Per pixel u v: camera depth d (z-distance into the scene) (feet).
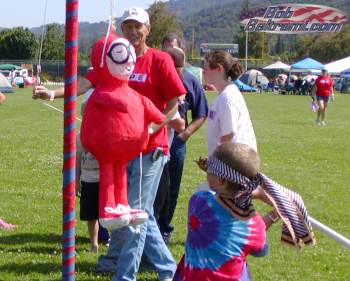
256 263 22.15
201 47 255.91
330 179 39.63
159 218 23.16
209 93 159.12
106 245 23.49
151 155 17.88
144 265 20.63
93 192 21.72
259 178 12.32
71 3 11.43
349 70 201.36
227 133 18.06
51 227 26.09
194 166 42.93
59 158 45.44
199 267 12.47
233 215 12.29
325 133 69.67
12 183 35.55
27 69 216.13
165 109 18.42
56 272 20.44
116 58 14.71
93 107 14.76
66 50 11.58
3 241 23.81
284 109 114.01
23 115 88.63
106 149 14.49
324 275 21.21
